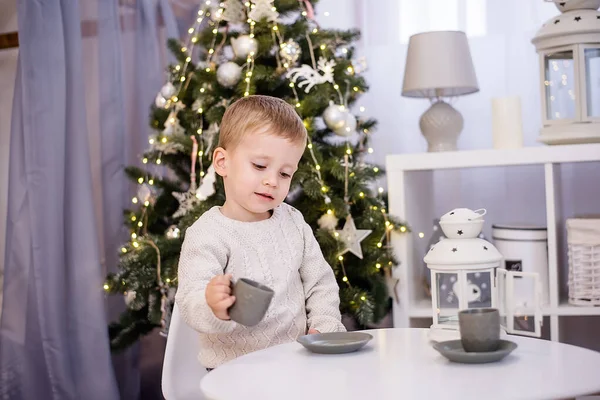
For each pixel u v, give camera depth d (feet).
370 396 2.66
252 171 4.42
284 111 4.53
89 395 8.05
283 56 7.16
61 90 8.11
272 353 3.49
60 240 8.08
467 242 3.67
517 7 8.80
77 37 8.31
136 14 9.31
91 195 8.29
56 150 8.07
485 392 2.64
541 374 2.87
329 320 4.62
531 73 8.79
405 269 7.30
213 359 4.45
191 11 9.69
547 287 7.43
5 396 8.02
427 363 3.14
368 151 7.96
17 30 9.04
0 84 9.10
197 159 7.63
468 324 3.12
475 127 8.96
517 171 8.97
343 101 7.54
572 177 8.75
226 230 4.52
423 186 8.45
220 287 3.39
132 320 8.00
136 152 9.29
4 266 8.20
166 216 8.16
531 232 7.41
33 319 8.10
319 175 6.91
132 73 9.33
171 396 4.40
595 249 7.16
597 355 3.18
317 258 4.86
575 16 7.25
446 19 8.96
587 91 7.23
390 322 9.00
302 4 7.69
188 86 7.73
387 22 9.11
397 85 9.11
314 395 2.71
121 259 7.79
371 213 7.21
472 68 7.94
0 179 9.04
